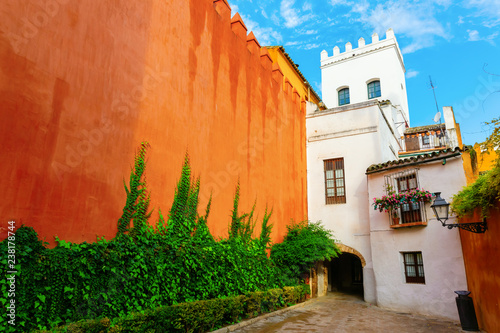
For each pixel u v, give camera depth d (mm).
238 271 8266
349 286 17109
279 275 10602
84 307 4832
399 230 10914
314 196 14289
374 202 11406
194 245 7191
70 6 5434
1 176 4258
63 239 4887
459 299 8023
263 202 10914
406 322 8617
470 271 8617
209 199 8336
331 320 8555
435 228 10102
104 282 5164
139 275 5723
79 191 5223
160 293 6117
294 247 11008
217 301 6816
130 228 6035
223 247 8062
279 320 8305
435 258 9922
